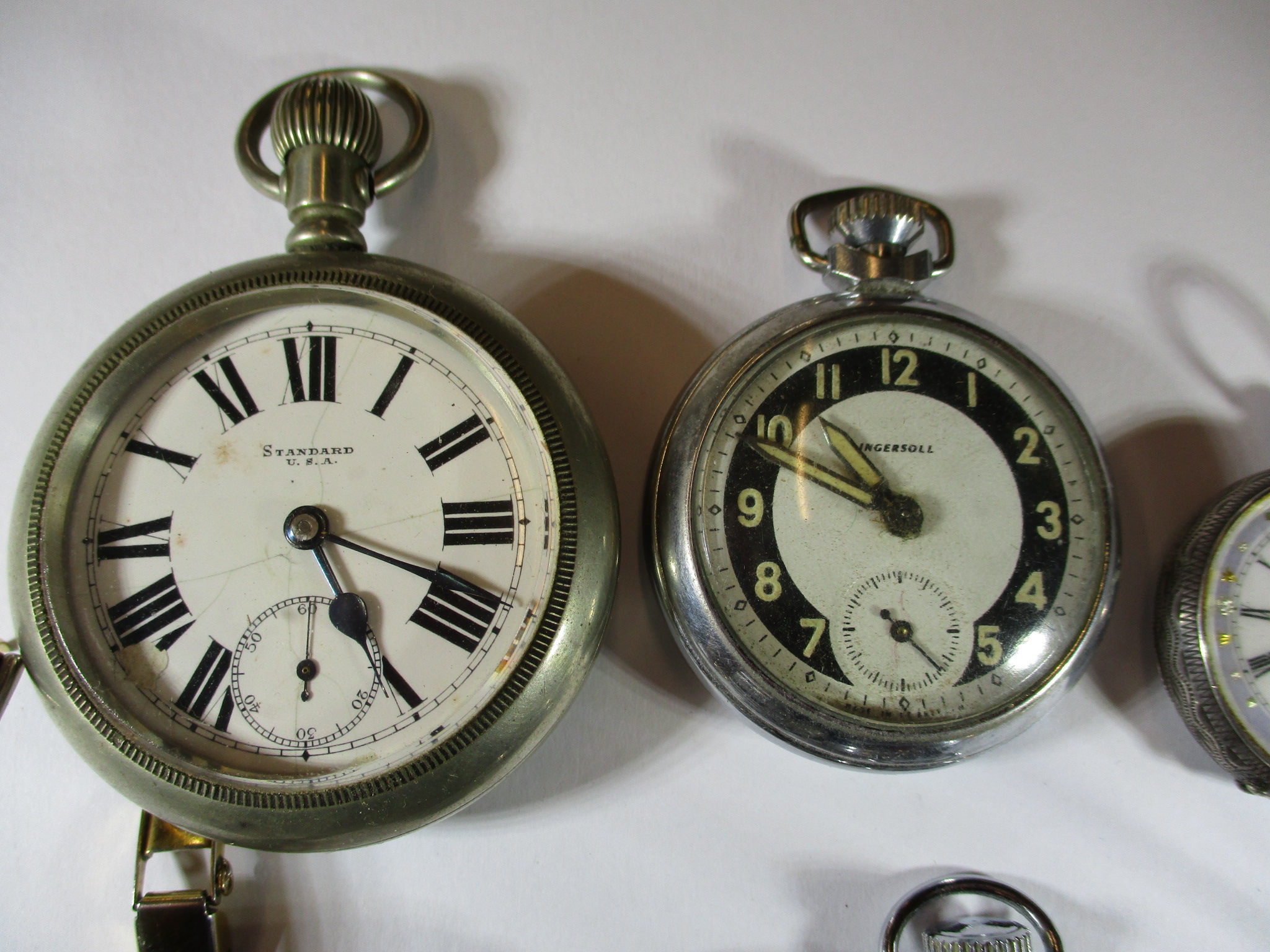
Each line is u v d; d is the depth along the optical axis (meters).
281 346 0.13
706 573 0.12
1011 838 0.13
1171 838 0.13
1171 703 0.14
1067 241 0.14
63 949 0.13
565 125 0.14
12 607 0.12
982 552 0.13
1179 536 0.14
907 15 0.14
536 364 0.13
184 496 0.12
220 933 0.13
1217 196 0.14
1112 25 0.14
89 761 0.12
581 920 0.13
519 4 0.14
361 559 0.12
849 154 0.14
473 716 0.12
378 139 0.13
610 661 0.13
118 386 0.12
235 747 0.12
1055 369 0.14
